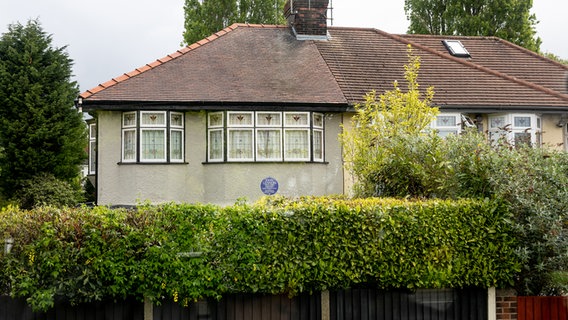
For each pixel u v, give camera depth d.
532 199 9.66
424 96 19.94
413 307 9.72
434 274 9.52
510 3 32.56
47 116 24.83
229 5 36.47
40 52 25.58
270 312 9.26
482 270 9.70
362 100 19.23
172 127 18.42
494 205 9.80
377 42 23.72
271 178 18.45
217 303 9.11
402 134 12.71
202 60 20.38
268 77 19.86
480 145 10.65
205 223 8.83
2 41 25.31
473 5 33.47
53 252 8.34
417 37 25.80
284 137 18.66
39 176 24.00
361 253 9.26
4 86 24.47
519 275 10.03
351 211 9.29
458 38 26.25
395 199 10.36
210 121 18.70
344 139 16.34
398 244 9.43
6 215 8.73
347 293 9.54
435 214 9.60
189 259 8.72
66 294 8.48
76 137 25.30
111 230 8.49
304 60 21.39
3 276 8.45
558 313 9.67
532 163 10.03
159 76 19.14
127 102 17.81
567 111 20.28
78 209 8.80
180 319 9.01
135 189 18.08
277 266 9.02
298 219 9.11
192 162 18.64
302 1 23.09
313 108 18.67
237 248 8.88
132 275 8.55
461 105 19.72
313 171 18.80
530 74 23.95
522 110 19.98
